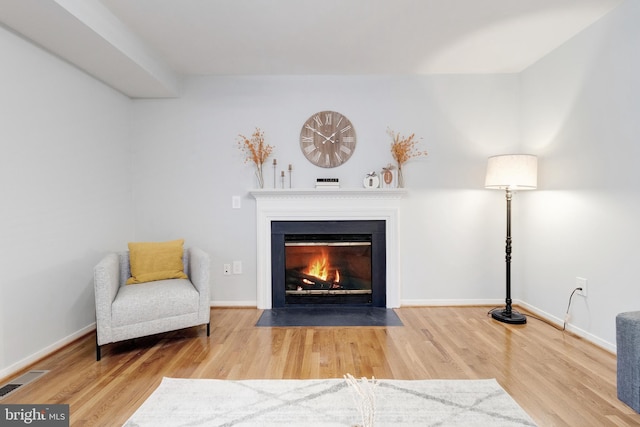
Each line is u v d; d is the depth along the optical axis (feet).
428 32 9.11
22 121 7.80
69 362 8.00
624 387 6.13
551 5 7.90
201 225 12.17
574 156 9.40
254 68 11.43
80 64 9.28
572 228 9.48
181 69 11.47
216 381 6.98
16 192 7.65
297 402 6.23
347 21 8.52
